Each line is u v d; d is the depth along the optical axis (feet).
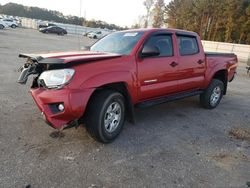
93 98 13.05
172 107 21.72
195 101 24.13
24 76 13.29
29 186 9.94
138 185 10.52
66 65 12.19
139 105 15.42
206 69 20.39
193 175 11.55
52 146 13.06
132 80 14.29
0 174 10.52
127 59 14.25
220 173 11.91
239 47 110.73
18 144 13.00
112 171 11.34
